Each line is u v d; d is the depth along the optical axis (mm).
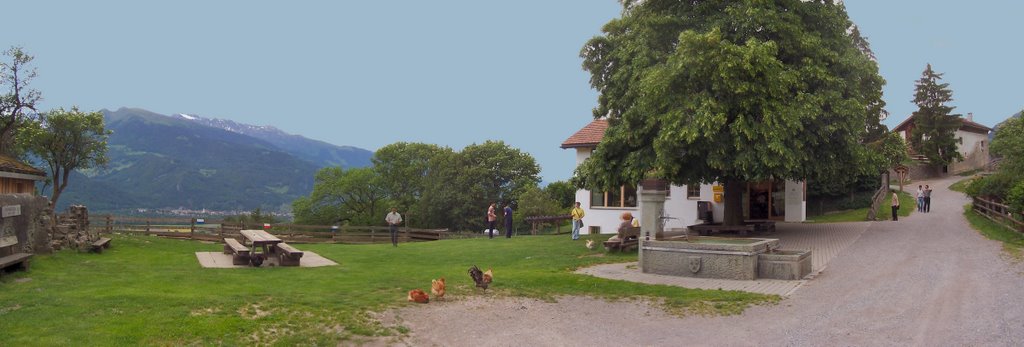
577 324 9641
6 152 25875
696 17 21688
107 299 10031
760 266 14094
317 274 14555
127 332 7930
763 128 18922
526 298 11594
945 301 10688
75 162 30047
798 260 13703
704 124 18656
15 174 17828
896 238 20766
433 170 61281
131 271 14695
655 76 19812
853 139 20562
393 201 60844
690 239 16453
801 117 19406
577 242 22922
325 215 60219
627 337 8891
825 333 8828
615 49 23609
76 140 29656
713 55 18875
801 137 20094
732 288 12703
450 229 58750
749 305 10938
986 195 26906
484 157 61344
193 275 14000
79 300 9938
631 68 22250
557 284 13156
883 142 24781
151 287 11891
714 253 14172
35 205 16250
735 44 19938
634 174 21359
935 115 56219
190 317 8898
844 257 16797
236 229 30984
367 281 13297
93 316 8750
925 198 31984
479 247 22547
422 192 62281
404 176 63938
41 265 14727
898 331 8797
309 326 8820
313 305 10125
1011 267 14164
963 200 36938
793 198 30047
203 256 18922
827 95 20031
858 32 24531
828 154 20828
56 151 29203
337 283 12961
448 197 57438
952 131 56500
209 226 30672
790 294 11891
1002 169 27359
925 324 9133
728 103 19312
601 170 22750
